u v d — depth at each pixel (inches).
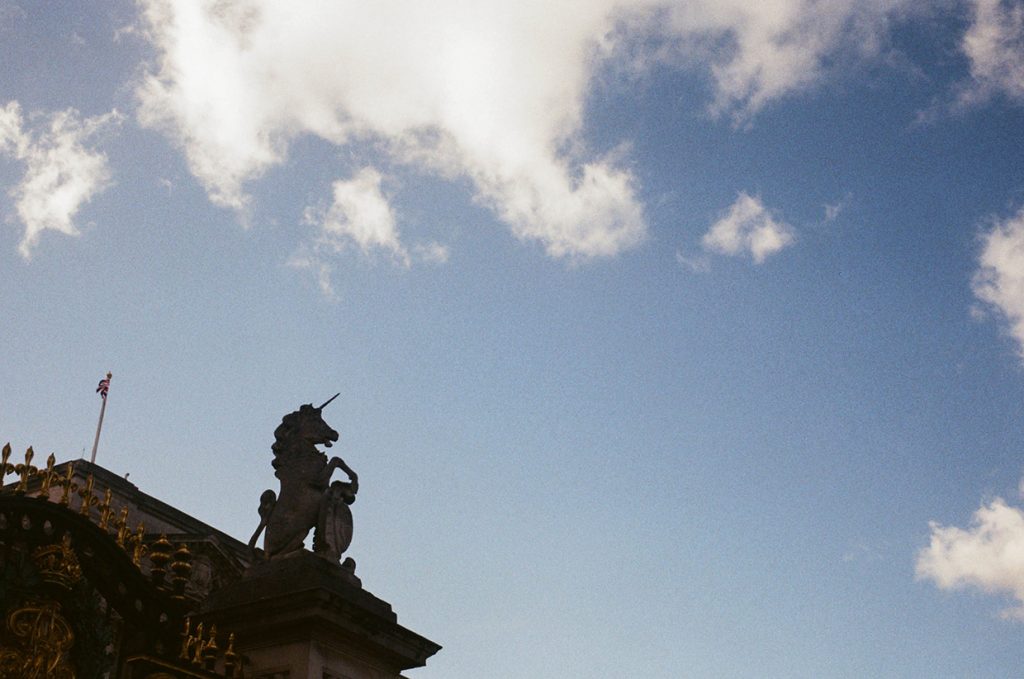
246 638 526.9
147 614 484.7
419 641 559.8
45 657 444.8
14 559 448.8
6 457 461.4
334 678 516.1
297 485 572.1
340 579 544.7
